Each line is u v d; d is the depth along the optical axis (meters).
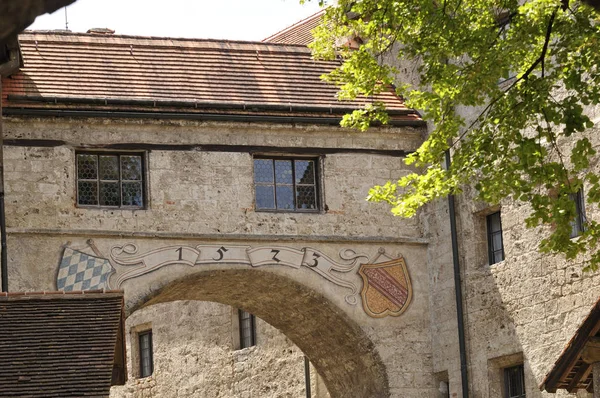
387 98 30.73
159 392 40.47
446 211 29.69
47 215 27.48
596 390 20.80
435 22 21.80
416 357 29.84
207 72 29.81
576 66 20.94
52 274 27.31
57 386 18.08
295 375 34.56
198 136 28.97
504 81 28.50
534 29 20.98
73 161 27.92
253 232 29.03
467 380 28.86
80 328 19.72
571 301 26.34
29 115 27.55
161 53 30.00
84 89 28.34
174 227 28.45
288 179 29.70
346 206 29.83
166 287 28.27
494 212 28.89
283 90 29.94
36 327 19.72
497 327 28.28
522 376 27.98
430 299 30.11
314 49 24.27
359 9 23.08
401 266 30.06
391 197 23.00
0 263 26.80
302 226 29.44
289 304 30.33
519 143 20.73
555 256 26.78
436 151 22.16
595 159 26.06
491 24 22.05
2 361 18.70
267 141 29.45
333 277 29.55
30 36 29.30
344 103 30.06
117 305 20.45
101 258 27.77
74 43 29.55
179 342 39.75
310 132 29.77
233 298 30.92
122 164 28.47
